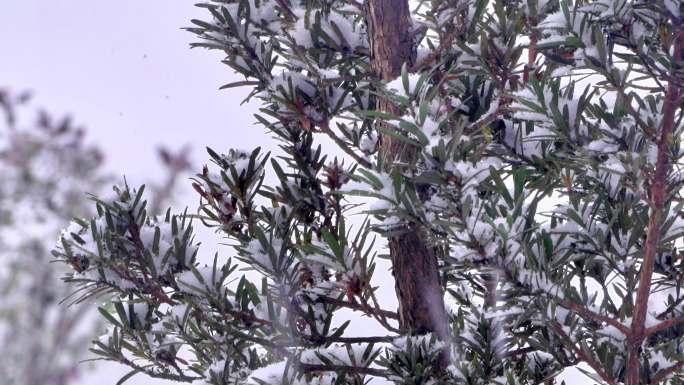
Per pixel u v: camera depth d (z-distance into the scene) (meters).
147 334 5.88
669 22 5.57
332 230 5.86
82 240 5.74
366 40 5.91
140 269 5.76
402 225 5.71
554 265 5.61
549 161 5.73
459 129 5.54
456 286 5.98
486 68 5.77
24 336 14.76
